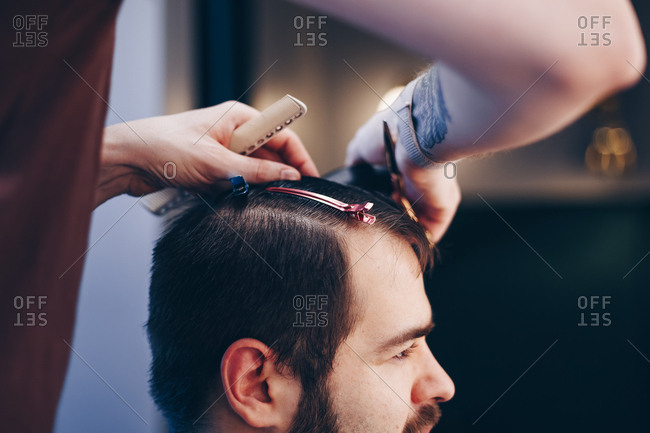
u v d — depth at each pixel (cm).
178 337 66
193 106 141
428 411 68
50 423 56
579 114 37
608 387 121
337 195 67
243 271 63
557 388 121
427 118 62
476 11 33
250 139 69
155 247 69
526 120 41
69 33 50
